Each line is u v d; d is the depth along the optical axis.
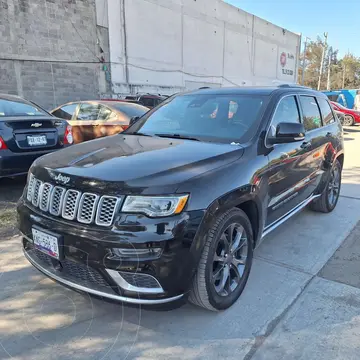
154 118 3.98
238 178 2.73
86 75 16.66
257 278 3.31
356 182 7.24
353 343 2.46
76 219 2.40
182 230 2.28
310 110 4.43
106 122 7.68
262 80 31.17
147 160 2.65
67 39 15.69
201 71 23.58
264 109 3.47
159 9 19.69
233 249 2.80
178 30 21.17
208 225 2.41
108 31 17.30
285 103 3.80
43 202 2.62
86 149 3.07
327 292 3.10
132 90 18.89
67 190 2.46
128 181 2.32
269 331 2.57
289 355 2.34
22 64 14.34
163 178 2.37
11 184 6.19
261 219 3.10
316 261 3.69
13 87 14.20
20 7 13.95
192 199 2.36
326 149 4.64
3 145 4.92
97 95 17.27
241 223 2.83
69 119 8.35
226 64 26.05
